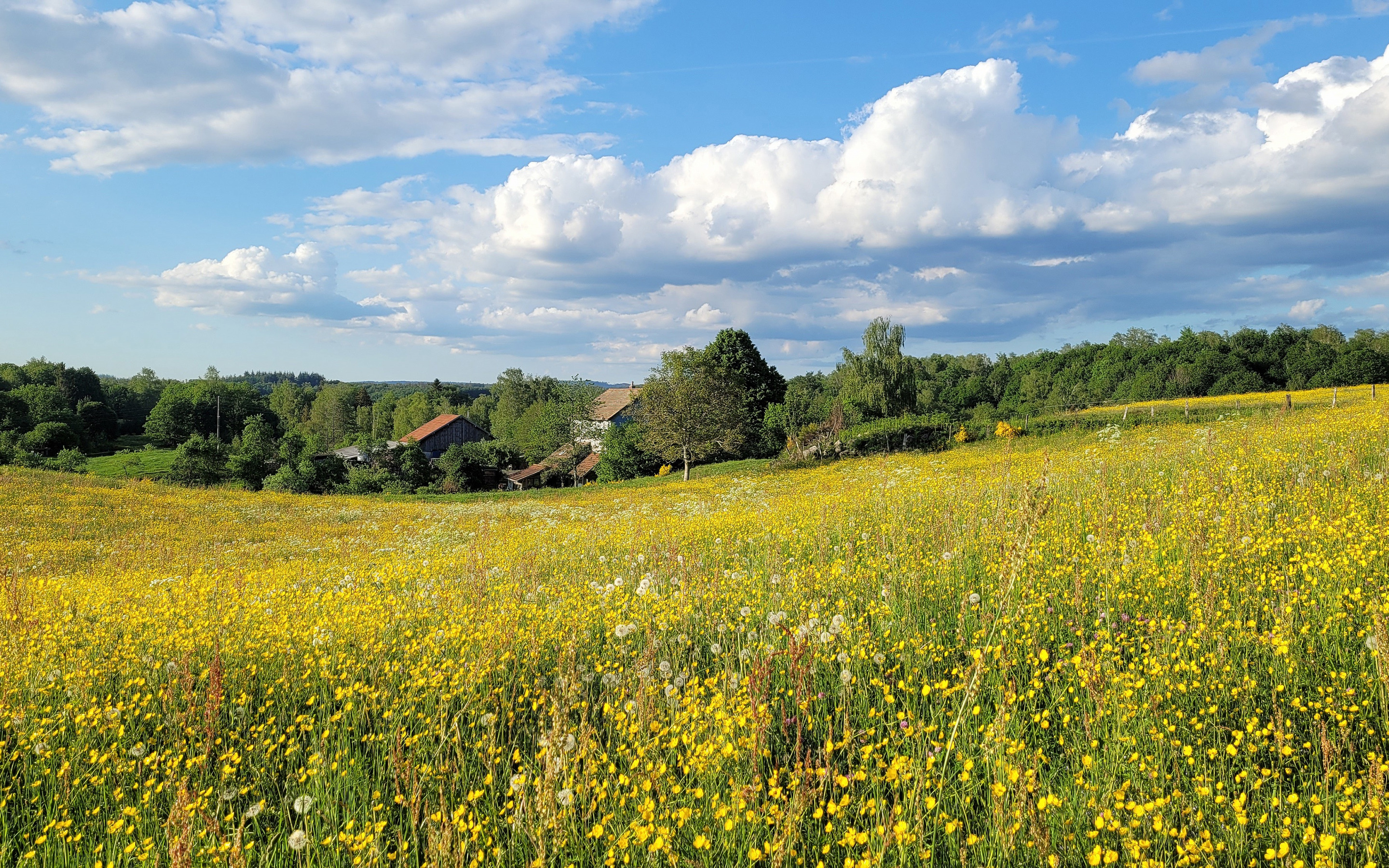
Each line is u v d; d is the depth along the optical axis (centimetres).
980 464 2633
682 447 5075
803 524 1097
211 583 924
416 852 317
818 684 446
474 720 444
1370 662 393
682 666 501
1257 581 519
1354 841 268
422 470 6544
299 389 16112
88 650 615
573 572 905
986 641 450
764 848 288
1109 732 351
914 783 318
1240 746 339
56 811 381
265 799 394
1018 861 280
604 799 337
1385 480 785
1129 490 1036
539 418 9044
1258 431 1647
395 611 677
